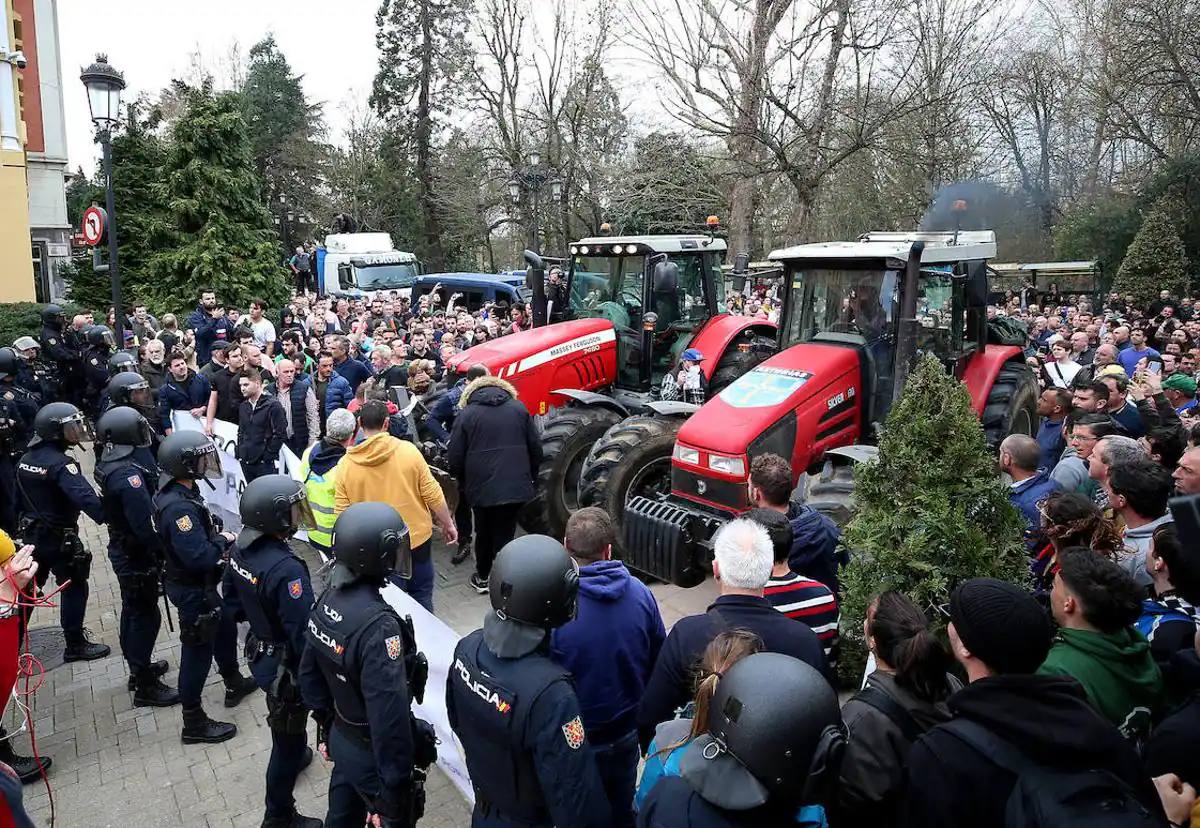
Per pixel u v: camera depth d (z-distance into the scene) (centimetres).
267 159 4281
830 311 707
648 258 820
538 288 914
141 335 1437
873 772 255
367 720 322
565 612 273
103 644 619
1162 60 2198
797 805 197
